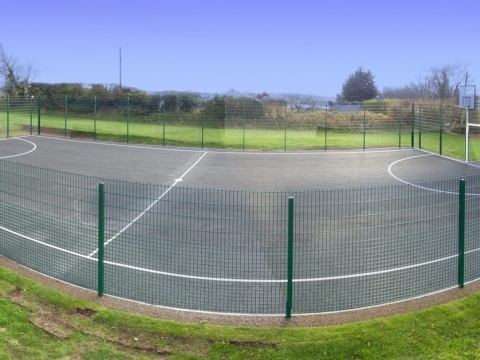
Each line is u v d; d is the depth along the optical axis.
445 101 49.00
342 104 41.47
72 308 8.41
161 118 42.88
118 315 8.12
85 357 7.01
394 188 20.72
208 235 12.80
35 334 7.54
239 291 9.24
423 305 8.65
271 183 22.61
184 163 28.20
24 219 13.80
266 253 11.43
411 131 36.97
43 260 10.71
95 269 10.22
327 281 9.77
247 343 7.41
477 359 7.11
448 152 33.38
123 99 44.00
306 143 37.47
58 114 43.41
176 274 10.00
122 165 26.98
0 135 38.41
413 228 13.69
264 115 38.84
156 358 7.08
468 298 8.89
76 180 21.08
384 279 9.88
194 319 8.10
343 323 8.00
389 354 7.16
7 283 9.37
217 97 38.50
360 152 34.06
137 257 10.96
